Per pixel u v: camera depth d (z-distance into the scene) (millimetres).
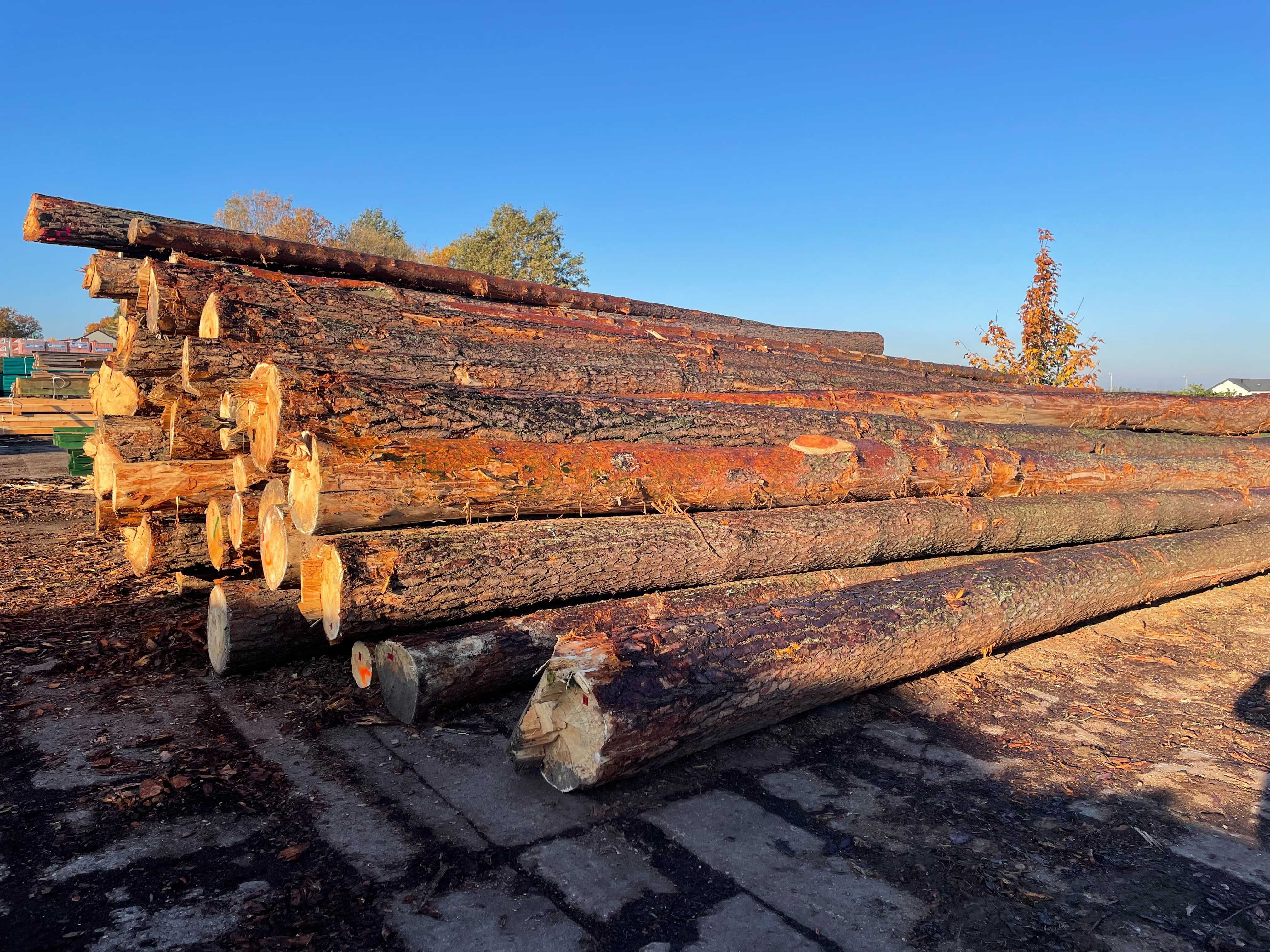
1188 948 2379
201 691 4168
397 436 3727
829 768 3539
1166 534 7078
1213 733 4035
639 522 4340
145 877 2588
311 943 2312
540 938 2365
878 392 7598
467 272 8320
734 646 3502
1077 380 14648
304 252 6836
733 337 9352
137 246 5961
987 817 3143
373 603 3453
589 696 3006
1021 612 4723
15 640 4832
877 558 5219
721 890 2621
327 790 3195
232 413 3912
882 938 2398
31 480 12844
